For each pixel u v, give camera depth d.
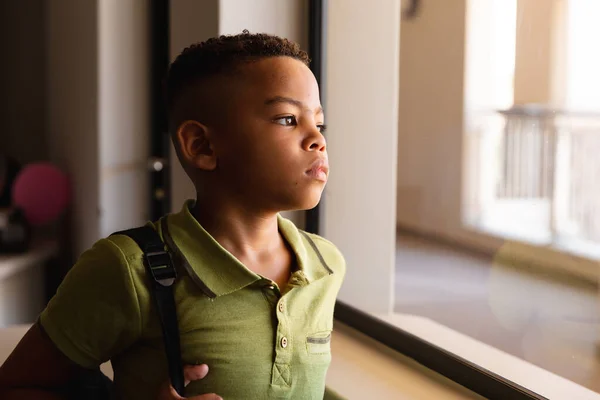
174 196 1.82
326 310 0.80
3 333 1.29
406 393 1.03
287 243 0.82
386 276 1.56
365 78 1.53
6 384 0.77
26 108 2.44
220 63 0.75
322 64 1.48
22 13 2.42
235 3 1.45
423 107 1.68
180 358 0.70
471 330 1.34
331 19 1.48
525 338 1.31
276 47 0.76
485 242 1.55
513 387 0.96
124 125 2.04
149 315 0.71
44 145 2.46
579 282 1.30
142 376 0.73
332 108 1.51
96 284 0.71
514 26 1.42
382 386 1.05
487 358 1.11
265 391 0.73
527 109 1.41
